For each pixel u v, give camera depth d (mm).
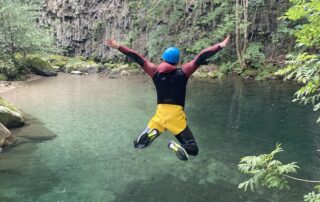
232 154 10258
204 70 23469
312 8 3947
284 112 14312
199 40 24500
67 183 8523
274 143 11070
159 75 4367
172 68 4352
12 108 13406
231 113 14398
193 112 14633
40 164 9586
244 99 16625
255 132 12109
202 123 13195
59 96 17906
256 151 10469
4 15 21500
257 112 14453
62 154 10312
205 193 8031
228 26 22672
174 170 9266
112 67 26719
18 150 10562
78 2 28766
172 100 4379
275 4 23625
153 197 7887
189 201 7695
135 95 18094
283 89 18547
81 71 25938
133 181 8648
